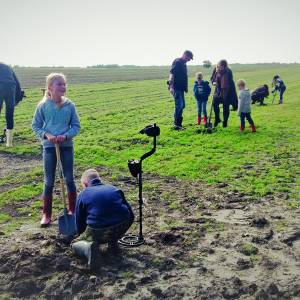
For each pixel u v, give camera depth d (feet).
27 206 28.25
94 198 19.83
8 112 47.50
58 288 17.74
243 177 34.27
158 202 28.81
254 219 24.91
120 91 132.26
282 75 223.30
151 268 19.54
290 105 87.15
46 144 24.09
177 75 53.47
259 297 17.15
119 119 70.18
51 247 20.65
